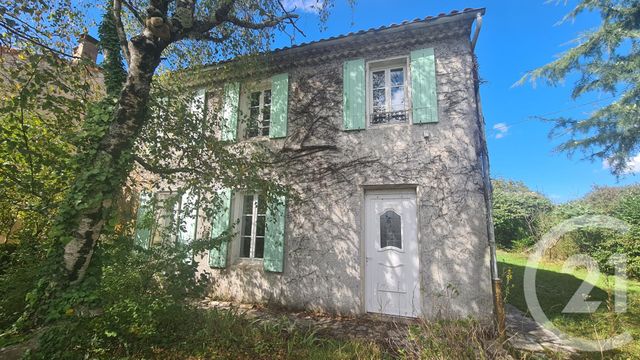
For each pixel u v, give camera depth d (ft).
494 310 13.91
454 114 16.33
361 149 17.84
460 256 14.87
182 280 11.94
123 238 12.12
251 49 17.94
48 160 10.95
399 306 15.88
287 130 19.89
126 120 11.26
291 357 10.89
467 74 16.48
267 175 19.51
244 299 18.81
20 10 10.84
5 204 12.38
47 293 9.35
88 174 10.16
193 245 13.15
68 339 9.04
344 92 18.71
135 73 11.68
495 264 13.93
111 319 10.30
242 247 20.43
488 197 14.89
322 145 18.78
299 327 14.30
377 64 18.90
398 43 17.94
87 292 9.66
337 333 13.57
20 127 11.31
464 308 14.34
